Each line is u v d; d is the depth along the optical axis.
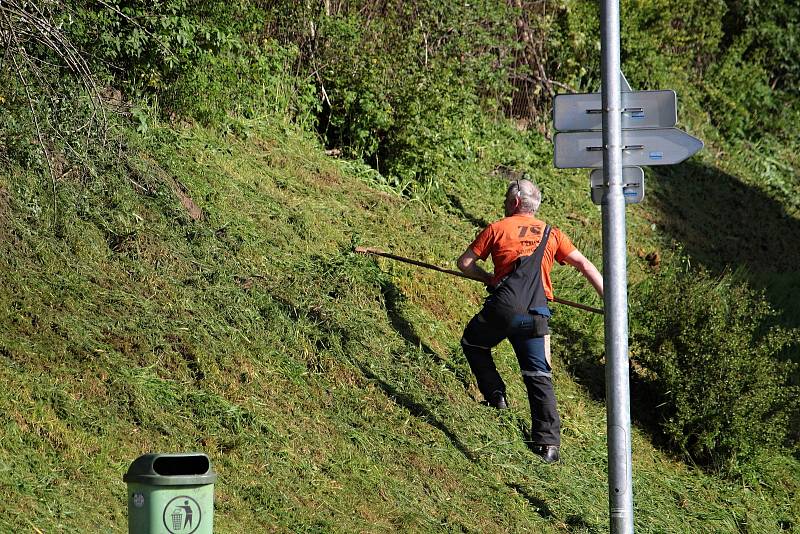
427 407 25.05
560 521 23.33
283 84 36.84
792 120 63.12
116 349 21.56
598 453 27.55
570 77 49.84
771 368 30.09
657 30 56.66
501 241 25.73
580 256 25.89
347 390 24.20
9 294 21.42
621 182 21.44
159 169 28.00
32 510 16.58
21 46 24.45
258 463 20.31
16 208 23.72
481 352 26.39
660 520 25.53
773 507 28.92
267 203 30.05
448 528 21.06
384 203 34.31
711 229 48.22
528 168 44.47
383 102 36.97
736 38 62.72
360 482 21.20
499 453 24.81
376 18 39.59
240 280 26.03
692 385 29.45
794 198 55.72
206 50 32.44
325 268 28.27
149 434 19.77
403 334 27.70
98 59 27.45
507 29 42.91
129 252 24.70
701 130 57.38
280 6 37.94
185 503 13.91
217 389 21.97
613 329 21.33
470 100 39.88
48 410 19.02
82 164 25.61
